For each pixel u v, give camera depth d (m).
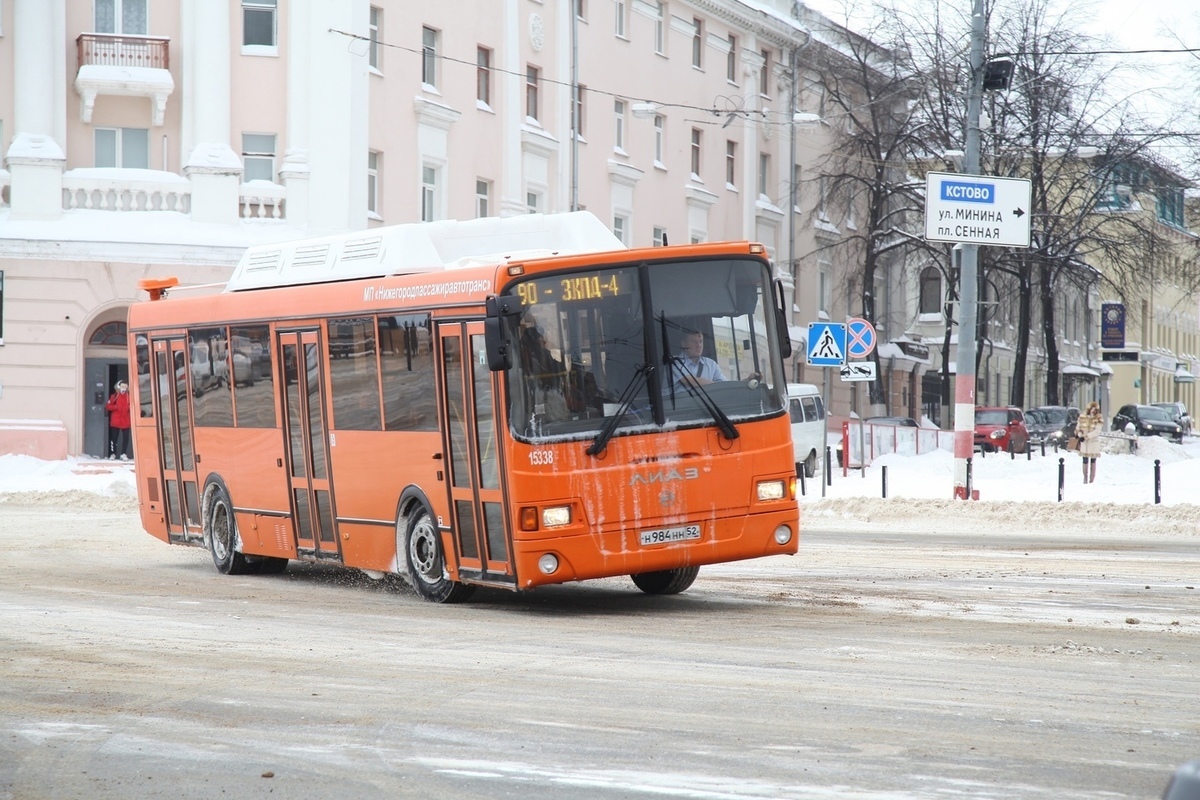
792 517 16.53
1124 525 30.47
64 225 46.81
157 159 48.50
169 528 23.50
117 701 11.02
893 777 8.44
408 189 52.44
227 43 48.44
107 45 47.59
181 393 22.81
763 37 75.94
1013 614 16.06
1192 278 70.94
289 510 20.06
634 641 13.96
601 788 8.27
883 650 13.25
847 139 71.38
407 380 17.50
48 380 46.81
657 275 16.25
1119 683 11.46
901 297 91.69
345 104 49.09
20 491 38.06
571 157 61.78
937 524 31.97
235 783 8.55
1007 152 65.50
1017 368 69.88
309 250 20.11
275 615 16.31
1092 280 70.81
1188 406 147.62
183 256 47.00
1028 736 9.52
